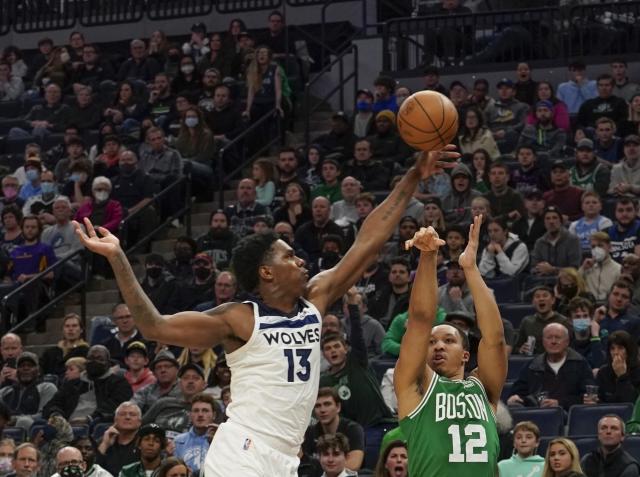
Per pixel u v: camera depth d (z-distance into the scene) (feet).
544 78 86.33
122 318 63.77
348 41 96.53
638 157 69.51
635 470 45.21
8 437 55.36
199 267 65.92
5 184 81.97
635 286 58.59
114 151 81.30
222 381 54.24
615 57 85.20
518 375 55.21
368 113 82.17
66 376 58.65
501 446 46.65
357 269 26.48
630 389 51.42
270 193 75.20
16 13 110.22
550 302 56.18
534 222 66.64
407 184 27.25
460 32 89.92
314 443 48.83
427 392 27.78
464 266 28.53
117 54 103.65
